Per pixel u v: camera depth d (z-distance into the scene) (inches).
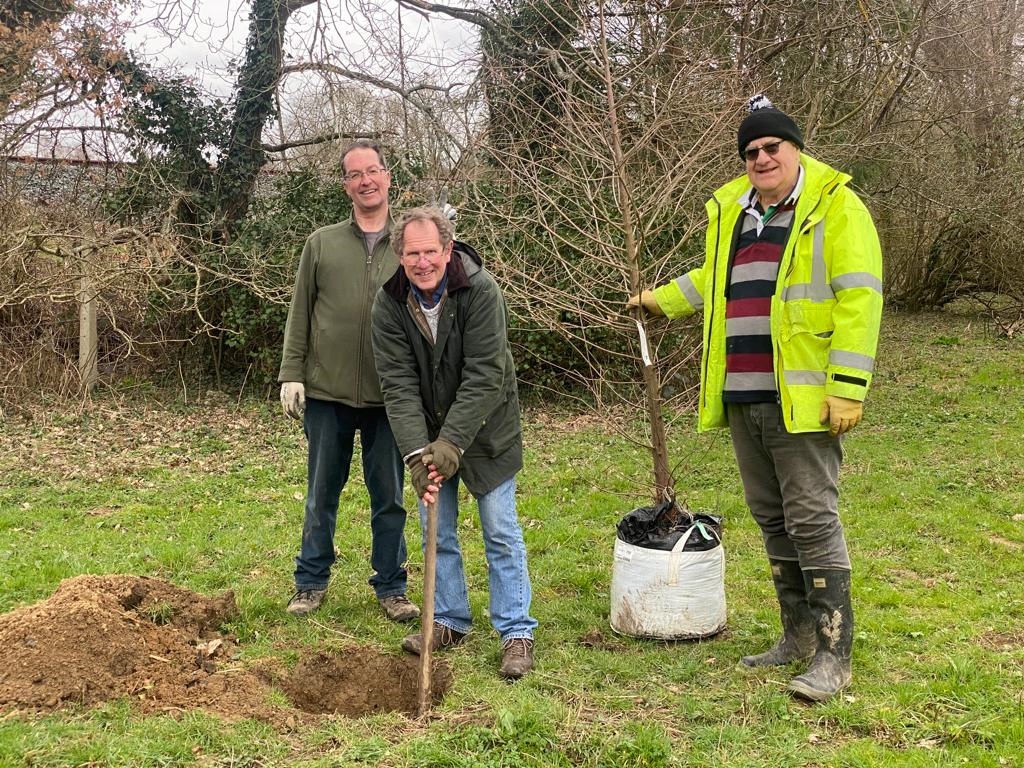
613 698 137.5
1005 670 147.3
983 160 577.9
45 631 137.3
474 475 150.6
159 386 442.9
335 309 166.4
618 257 229.5
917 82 491.5
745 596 186.7
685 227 249.0
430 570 139.5
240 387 448.5
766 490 147.4
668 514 165.0
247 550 217.2
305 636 163.6
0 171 416.2
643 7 290.8
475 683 143.0
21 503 265.6
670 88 235.9
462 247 147.6
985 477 282.7
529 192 264.7
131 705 130.7
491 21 422.6
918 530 234.4
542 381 411.8
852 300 129.6
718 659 152.3
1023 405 390.0
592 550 220.8
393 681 152.6
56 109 424.8
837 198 132.6
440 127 394.0
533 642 158.4
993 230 585.9
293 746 123.8
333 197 439.8
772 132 132.8
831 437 136.9
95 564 203.6
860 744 123.8
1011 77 557.0
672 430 344.8
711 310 145.9
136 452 335.0
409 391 148.7
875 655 154.0
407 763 117.9
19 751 116.1
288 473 305.7
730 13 369.1
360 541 224.2
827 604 139.5
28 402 394.9
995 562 208.2
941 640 160.9
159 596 161.5
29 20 430.3
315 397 169.5
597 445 341.4
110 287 392.2
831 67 446.3
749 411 141.6
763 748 123.5
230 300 434.9
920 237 648.4
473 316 143.7
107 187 443.8
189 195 440.8
